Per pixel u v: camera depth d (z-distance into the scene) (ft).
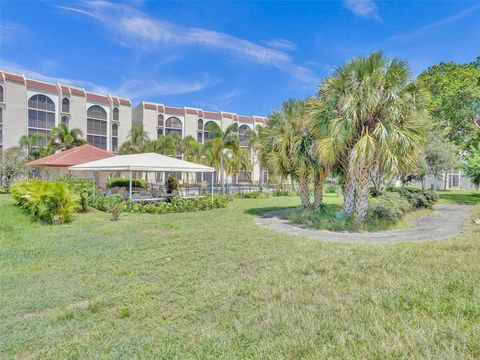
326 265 18.42
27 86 139.95
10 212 39.17
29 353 10.42
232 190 101.76
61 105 149.38
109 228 33.01
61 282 16.99
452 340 8.77
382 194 49.98
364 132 32.53
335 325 10.36
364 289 13.75
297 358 8.62
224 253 22.53
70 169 61.46
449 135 87.81
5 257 21.89
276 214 46.47
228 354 9.20
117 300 14.39
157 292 15.28
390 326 9.97
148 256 21.89
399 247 23.12
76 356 10.00
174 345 10.16
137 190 68.03
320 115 35.06
